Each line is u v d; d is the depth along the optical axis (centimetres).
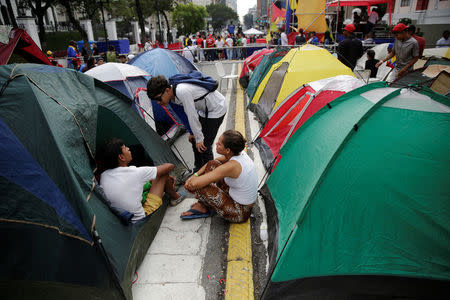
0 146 201
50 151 212
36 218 210
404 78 613
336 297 224
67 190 213
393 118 235
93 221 214
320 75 586
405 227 214
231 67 1720
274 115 500
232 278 264
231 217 322
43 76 259
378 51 1189
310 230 233
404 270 214
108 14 3203
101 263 216
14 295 215
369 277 220
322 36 1533
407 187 214
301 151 311
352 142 240
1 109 209
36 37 1836
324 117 307
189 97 342
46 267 212
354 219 227
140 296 249
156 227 322
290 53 651
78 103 283
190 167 484
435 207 207
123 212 272
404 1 1839
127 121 375
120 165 288
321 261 227
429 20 1691
